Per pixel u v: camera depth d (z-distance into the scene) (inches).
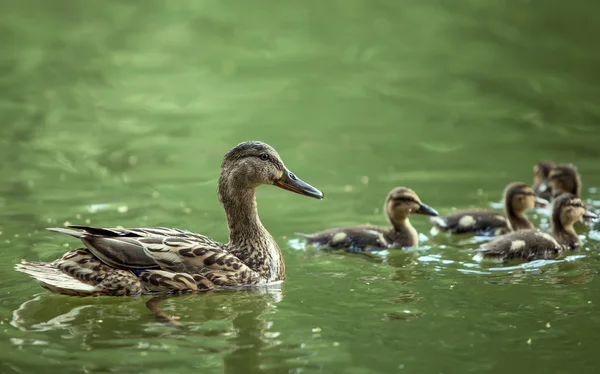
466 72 951.6
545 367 323.6
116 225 514.6
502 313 377.7
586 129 755.4
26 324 369.1
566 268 446.9
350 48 1064.2
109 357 334.0
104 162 668.1
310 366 326.3
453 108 830.5
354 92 895.1
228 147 714.8
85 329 363.3
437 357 333.4
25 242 478.6
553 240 473.7
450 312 380.5
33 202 560.4
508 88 890.1
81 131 761.6
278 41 1101.1
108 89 910.4
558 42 1045.2
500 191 598.2
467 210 541.0
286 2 1285.7
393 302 394.6
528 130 757.3
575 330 356.8
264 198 595.5
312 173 646.5
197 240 417.4
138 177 628.4
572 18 1131.9
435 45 1058.7
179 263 405.4
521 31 1093.8
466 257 477.1
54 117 805.9
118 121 796.6
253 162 430.6
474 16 1170.0
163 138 743.1
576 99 844.6
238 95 888.9
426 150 705.0
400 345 344.5
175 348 343.6
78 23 1187.9
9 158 673.0
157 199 574.6
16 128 764.6
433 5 1237.7
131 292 399.9
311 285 423.2
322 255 483.5
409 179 628.7
